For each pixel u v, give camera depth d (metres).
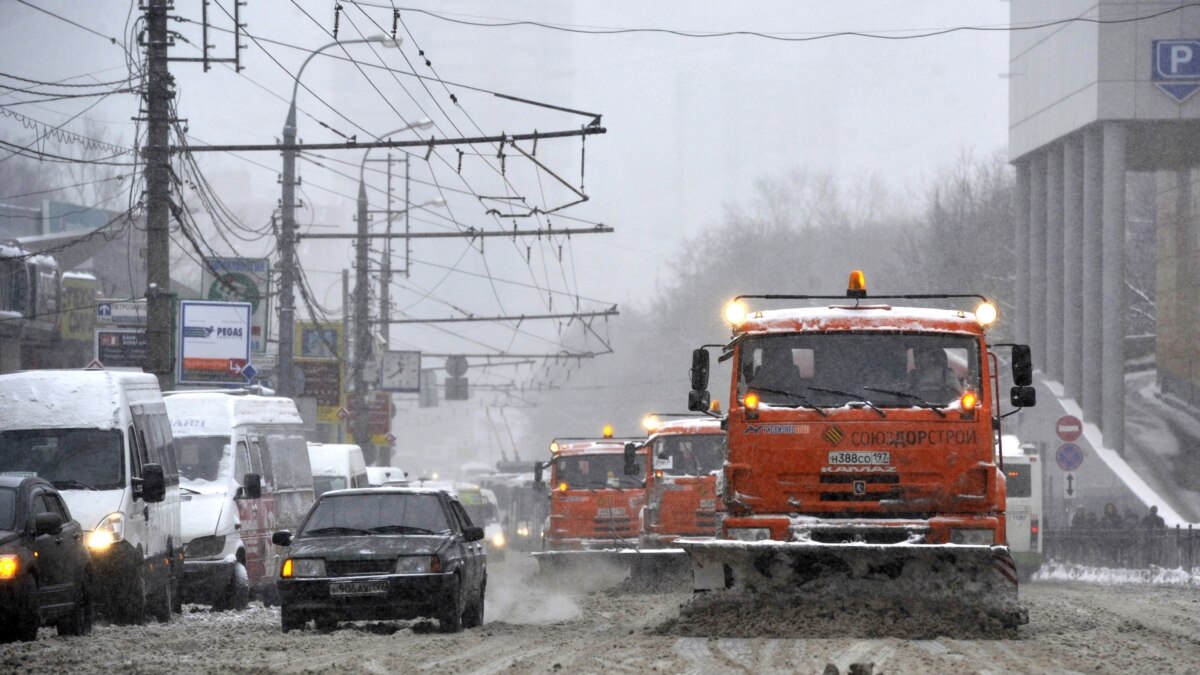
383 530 38.47
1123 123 128.62
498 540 104.81
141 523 41.34
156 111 57.59
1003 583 31.83
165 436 46.62
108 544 39.09
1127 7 128.00
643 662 26.61
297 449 61.34
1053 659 27.08
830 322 33.34
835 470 32.41
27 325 106.06
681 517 59.03
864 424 32.44
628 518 68.44
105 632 37.38
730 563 32.75
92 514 39.44
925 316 33.28
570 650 30.09
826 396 32.81
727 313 33.62
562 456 69.56
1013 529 80.25
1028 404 34.12
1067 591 62.62
